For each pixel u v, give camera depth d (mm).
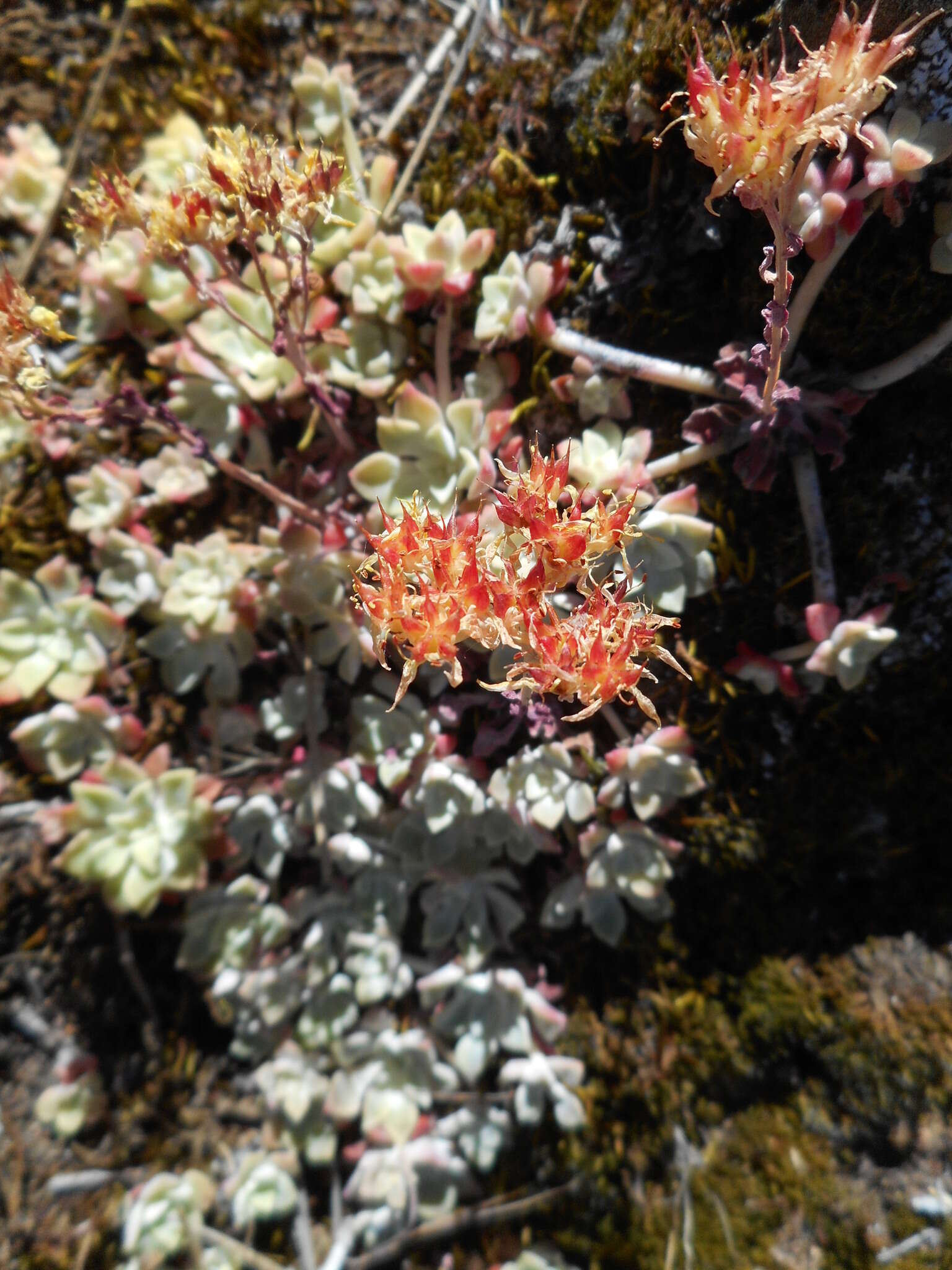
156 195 138
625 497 107
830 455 135
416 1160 140
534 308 133
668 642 142
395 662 139
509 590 92
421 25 150
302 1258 139
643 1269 136
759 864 145
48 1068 144
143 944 149
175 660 144
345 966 143
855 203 112
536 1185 143
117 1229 139
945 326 122
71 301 149
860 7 111
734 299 134
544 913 143
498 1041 143
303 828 145
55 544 148
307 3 150
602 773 139
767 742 144
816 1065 141
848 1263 132
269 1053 145
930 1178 133
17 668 140
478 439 134
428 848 140
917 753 144
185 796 138
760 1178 138
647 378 133
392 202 142
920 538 136
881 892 146
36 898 146
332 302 140
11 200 146
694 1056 143
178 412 141
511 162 143
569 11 143
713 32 124
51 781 148
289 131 149
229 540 147
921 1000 139
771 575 140
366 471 132
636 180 137
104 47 151
